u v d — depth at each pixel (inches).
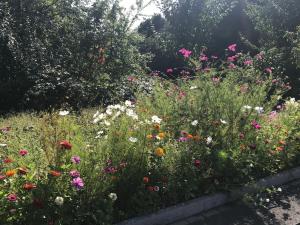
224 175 216.5
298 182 244.1
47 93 449.4
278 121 273.3
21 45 485.1
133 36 629.6
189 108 243.6
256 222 191.2
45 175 160.9
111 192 175.9
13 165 173.3
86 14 603.2
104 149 179.9
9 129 269.0
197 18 810.8
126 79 534.3
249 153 232.8
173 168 199.5
